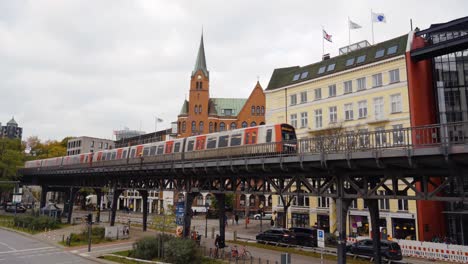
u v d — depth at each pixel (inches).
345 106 1812.3
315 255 1213.7
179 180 1443.2
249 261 1099.3
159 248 1141.1
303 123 1999.3
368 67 1732.3
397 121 1581.0
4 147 2815.0
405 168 800.9
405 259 1187.9
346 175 877.2
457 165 718.5
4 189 2726.4
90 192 3656.5
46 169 2425.0
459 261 1117.7
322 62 2036.2
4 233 1862.7
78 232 1780.3
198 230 2025.1
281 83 2196.1
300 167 927.7
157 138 3823.8
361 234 1692.9
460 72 1584.6
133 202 3737.7
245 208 2903.5
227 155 1311.5
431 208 1480.1
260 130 1387.8
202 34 3563.0
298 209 1982.0
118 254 1239.5
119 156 2137.1
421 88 1571.1
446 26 1513.3
